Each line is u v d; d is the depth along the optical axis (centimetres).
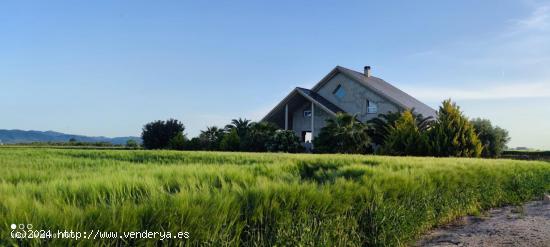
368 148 3269
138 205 336
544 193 1418
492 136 3269
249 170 626
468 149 2619
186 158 1498
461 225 823
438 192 793
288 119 4075
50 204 308
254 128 3550
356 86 3775
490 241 688
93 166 921
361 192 550
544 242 682
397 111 3291
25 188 382
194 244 346
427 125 3194
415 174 740
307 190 462
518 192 1233
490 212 1001
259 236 404
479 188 1008
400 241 618
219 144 3797
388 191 613
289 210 436
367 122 3416
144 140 5125
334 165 1014
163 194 362
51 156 1471
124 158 1577
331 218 489
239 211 388
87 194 379
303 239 437
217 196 383
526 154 3538
